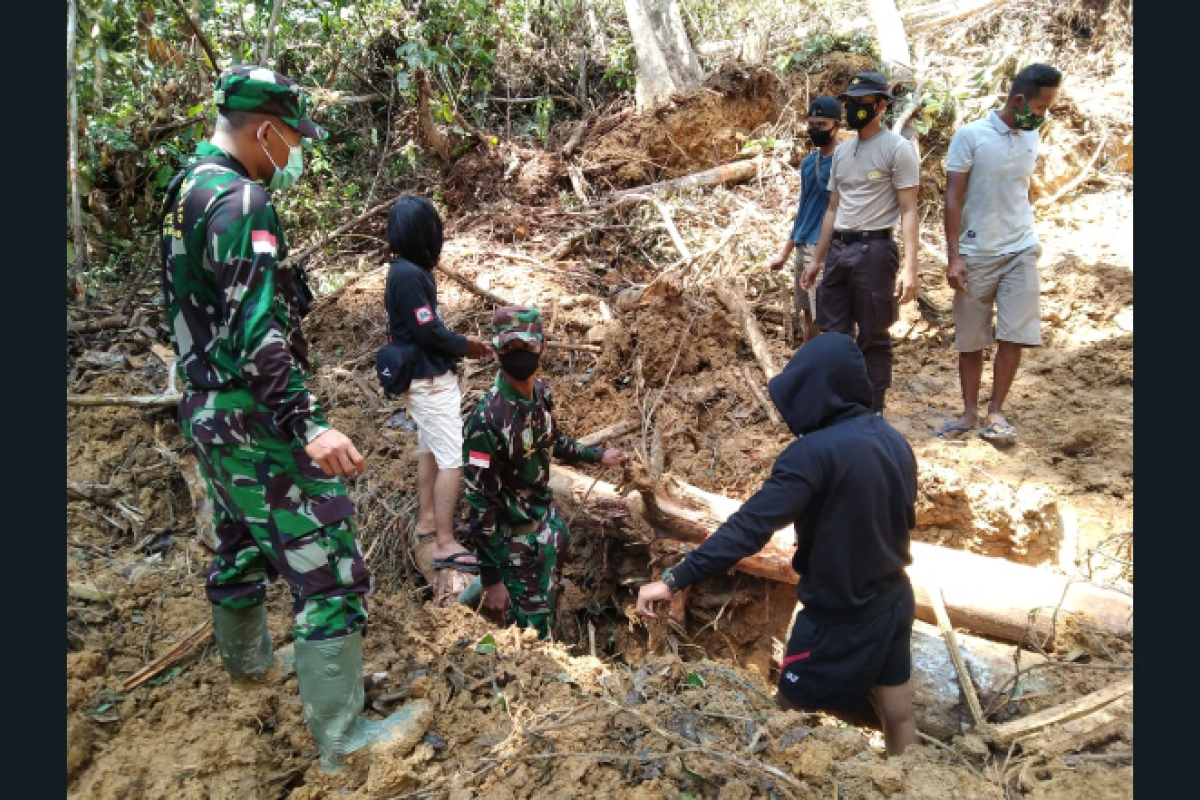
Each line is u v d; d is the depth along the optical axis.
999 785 2.64
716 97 7.89
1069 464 4.47
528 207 7.64
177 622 3.29
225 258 2.34
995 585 3.49
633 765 2.78
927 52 8.95
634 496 4.27
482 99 8.93
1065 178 7.39
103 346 4.77
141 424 4.19
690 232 6.98
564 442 3.90
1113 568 3.79
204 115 6.01
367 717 2.92
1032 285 4.43
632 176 7.76
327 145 8.16
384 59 8.57
